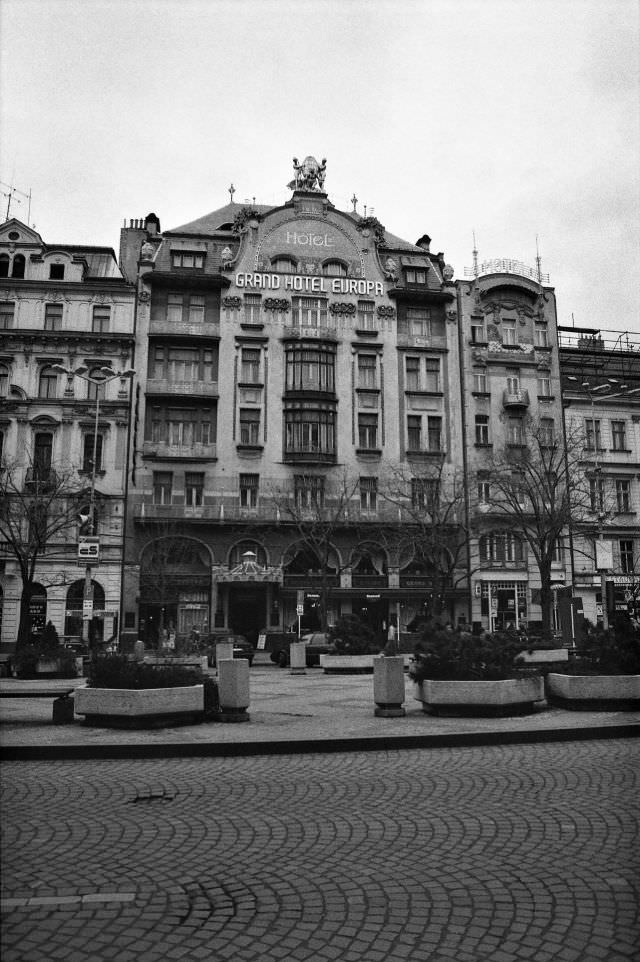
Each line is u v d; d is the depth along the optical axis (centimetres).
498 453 4672
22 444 4484
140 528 4484
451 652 1391
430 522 4494
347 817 724
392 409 4947
